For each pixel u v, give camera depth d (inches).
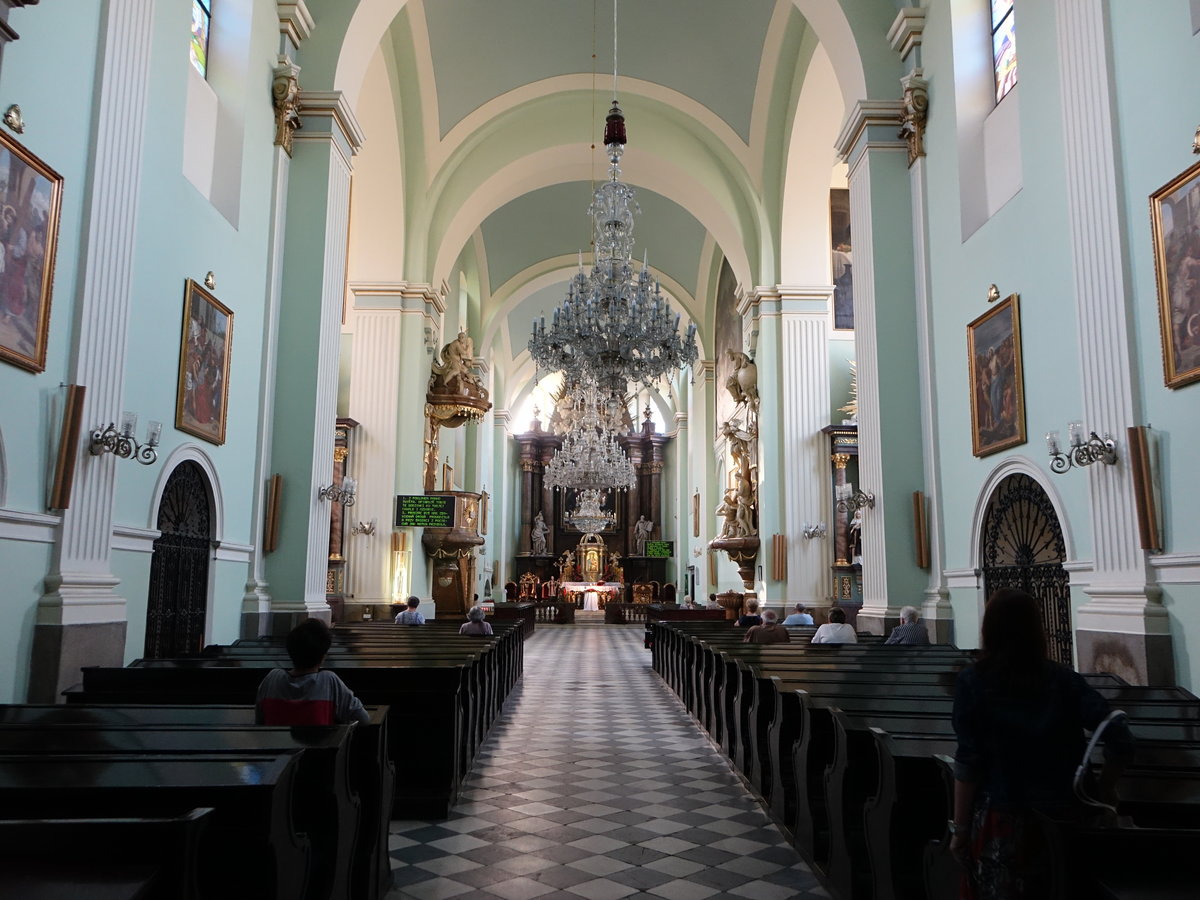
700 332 886.4
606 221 431.2
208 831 89.4
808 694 172.6
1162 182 213.0
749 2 518.9
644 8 532.4
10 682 191.5
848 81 397.4
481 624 368.5
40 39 197.9
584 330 430.9
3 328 184.7
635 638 826.8
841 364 607.5
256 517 338.3
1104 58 232.8
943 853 110.3
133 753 105.4
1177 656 206.8
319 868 116.3
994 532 307.6
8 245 185.9
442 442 700.7
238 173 321.7
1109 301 229.8
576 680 479.2
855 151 390.6
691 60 568.1
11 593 191.8
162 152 261.6
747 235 619.2
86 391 213.6
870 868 135.4
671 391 1175.6
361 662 217.3
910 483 354.9
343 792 122.0
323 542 363.9
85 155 217.3
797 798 174.7
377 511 549.6
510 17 531.2
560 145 623.5
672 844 179.6
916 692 183.8
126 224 231.5
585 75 586.6
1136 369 221.5
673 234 840.9
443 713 200.5
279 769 96.0
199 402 287.3
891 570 350.3
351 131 387.5
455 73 555.2
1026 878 83.4
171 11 267.6
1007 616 90.3
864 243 378.0
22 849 67.6
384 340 566.6
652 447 1321.4
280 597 342.0
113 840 68.0
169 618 271.9
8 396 189.3
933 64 356.8
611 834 186.1
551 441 1332.4
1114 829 75.2
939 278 349.1
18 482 194.1
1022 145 286.2
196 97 306.5
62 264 208.4
